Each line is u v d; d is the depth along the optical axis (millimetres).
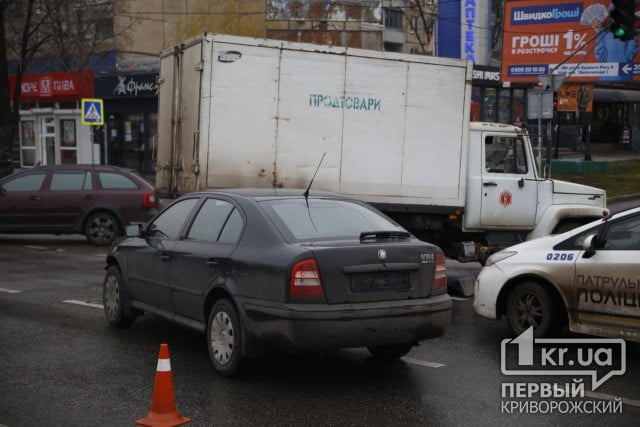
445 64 12172
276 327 6148
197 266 7051
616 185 27812
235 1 45156
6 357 7402
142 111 33844
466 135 12297
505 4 34688
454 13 42594
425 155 12172
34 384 6512
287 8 44812
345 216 7016
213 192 7527
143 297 8070
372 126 11938
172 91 12117
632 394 6410
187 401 6043
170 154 12211
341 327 6129
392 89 11984
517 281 8297
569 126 42125
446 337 8469
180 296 7324
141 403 6004
